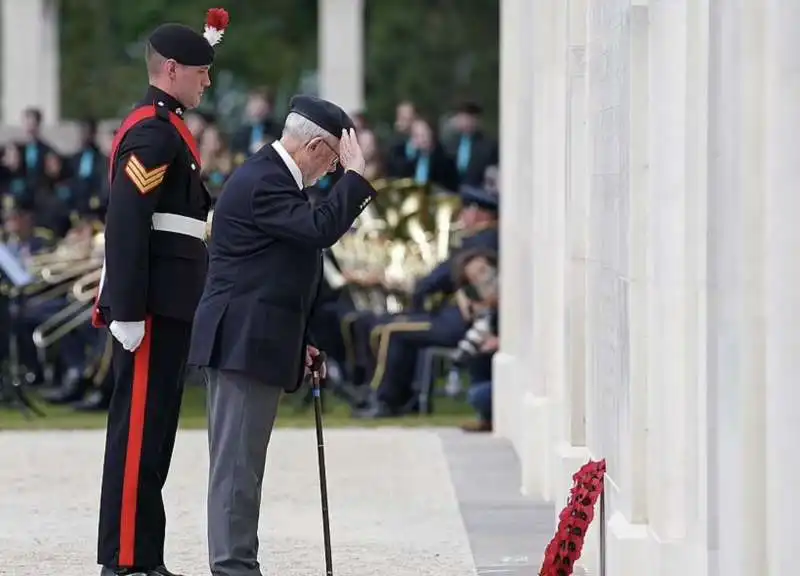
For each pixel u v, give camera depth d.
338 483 44.94
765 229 22.86
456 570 34.44
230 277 29.39
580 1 36.47
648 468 29.02
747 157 22.91
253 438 29.47
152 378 31.34
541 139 43.66
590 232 34.66
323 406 62.78
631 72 29.17
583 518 28.98
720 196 23.98
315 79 158.75
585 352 36.34
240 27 157.38
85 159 83.12
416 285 60.03
